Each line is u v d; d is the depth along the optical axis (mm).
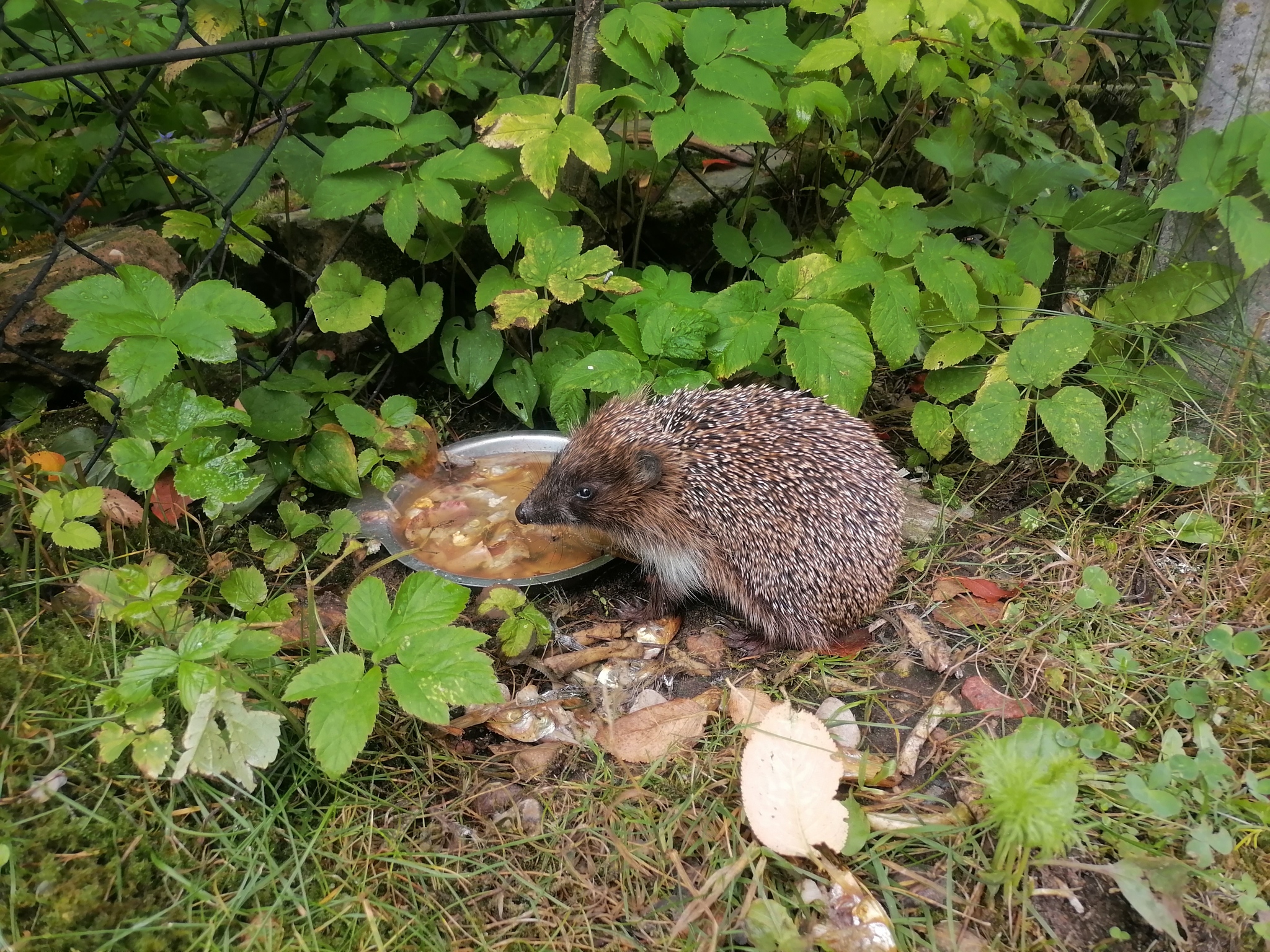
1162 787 647
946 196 975
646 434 810
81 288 694
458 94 979
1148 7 825
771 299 798
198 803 639
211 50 724
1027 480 845
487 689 625
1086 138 925
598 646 766
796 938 609
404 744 688
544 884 641
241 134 859
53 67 694
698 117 783
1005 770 611
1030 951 616
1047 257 831
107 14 826
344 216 794
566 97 839
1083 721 696
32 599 700
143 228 869
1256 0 771
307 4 875
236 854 631
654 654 769
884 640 760
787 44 792
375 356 919
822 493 762
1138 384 810
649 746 692
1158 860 625
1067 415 774
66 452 782
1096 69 1041
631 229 965
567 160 866
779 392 805
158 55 713
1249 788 647
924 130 932
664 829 655
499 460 877
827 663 746
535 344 908
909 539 813
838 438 783
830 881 633
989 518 825
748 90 777
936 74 809
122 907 609
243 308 705
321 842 645
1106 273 922
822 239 918
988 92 864
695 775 678
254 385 846
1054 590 766
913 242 797
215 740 627
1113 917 627
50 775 630
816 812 640
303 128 942
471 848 651
